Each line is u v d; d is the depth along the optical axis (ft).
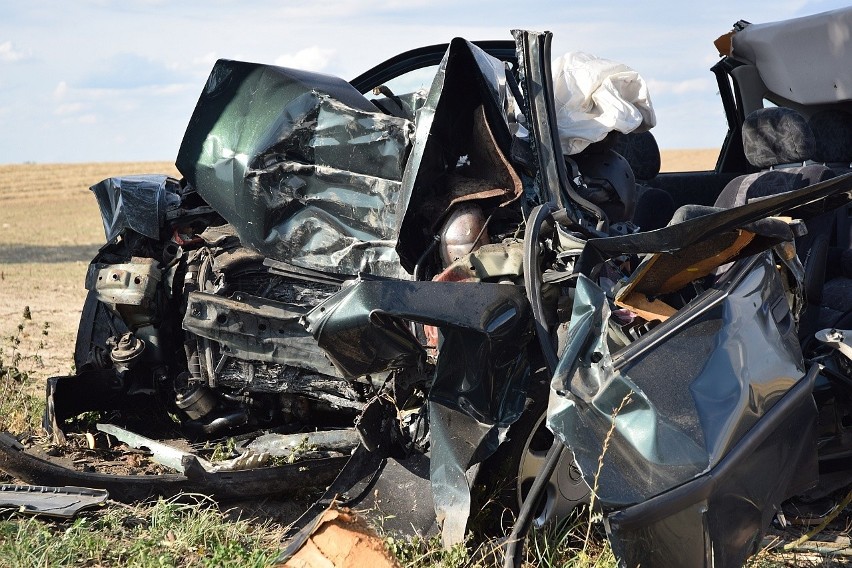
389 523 14.15
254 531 14.70
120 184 18.03
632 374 12.01
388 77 19.80
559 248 14.56
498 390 13.98
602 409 12.03
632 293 13.76
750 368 12.83
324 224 16.28
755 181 19.56
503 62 17.08
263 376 16.17
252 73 17.07
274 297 16.65
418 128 14.92
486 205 15.76
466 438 13.65
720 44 25.05
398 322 13.07
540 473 13.00
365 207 16.02
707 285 15.42
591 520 13.20
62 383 17.34
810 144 19.36
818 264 17.67
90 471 15.56
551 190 14.94
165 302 17.24
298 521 14.29
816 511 16.81
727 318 13.01
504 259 14.47
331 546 11.75
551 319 14.14
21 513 13.83
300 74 16.98
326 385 16.29
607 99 16.58
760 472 12.35
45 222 135.03
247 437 17.33
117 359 16.93
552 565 13.67
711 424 12.01
